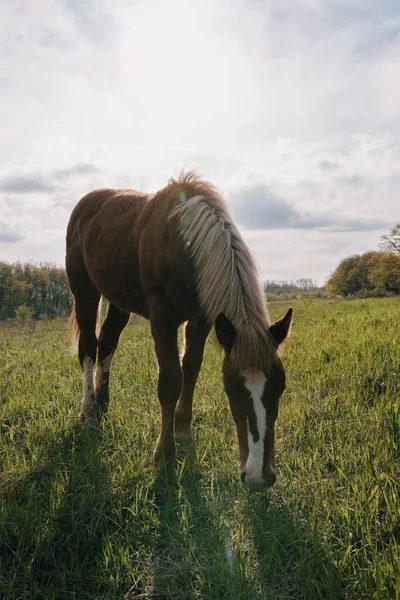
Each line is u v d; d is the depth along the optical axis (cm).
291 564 253
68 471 348
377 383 497
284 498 309
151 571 258
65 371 698
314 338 801
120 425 446
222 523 288
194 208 359
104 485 330
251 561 255
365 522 268
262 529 274
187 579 249
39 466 369
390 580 223
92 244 486
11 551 277
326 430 405
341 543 255
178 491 320
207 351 731
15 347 1070
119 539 280
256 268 351
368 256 8669
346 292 8650
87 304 522
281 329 320
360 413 429
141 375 617
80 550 278
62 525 293
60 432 439
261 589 236
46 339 1291
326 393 504
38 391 574
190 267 363
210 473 351
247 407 288
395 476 314
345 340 725
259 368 290
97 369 512
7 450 399
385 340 659
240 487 324
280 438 396
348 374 532
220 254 337
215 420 453
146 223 406
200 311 375
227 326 308
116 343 519
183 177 404
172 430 370
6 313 5906
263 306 331
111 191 534
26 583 253
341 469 324
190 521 290
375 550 239
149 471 353
